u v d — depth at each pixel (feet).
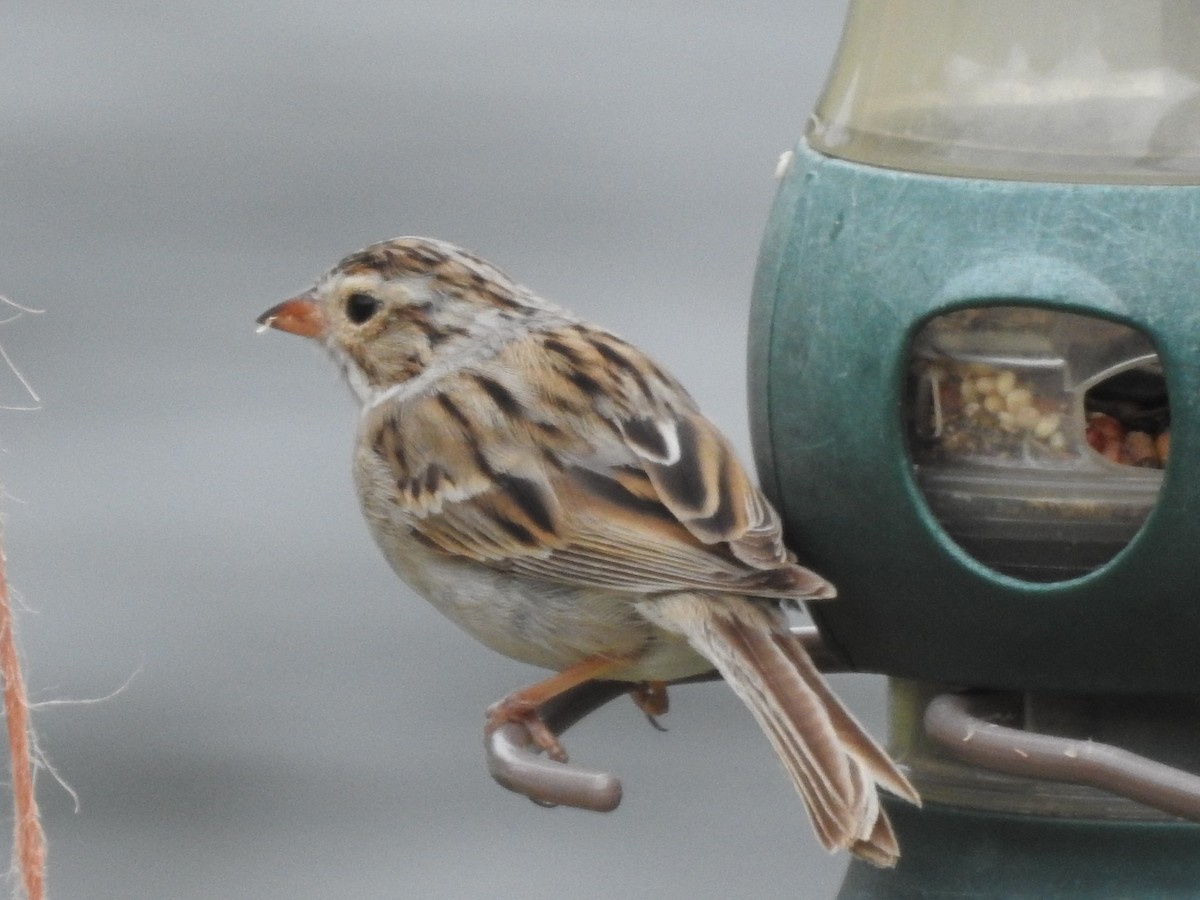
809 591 29.50
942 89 30.14
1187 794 26.66
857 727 28.86
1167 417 30.91
